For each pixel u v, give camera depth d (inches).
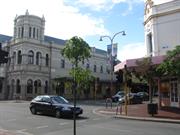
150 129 615.2
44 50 2207.2
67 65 2372.0
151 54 1176.2
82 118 845.8
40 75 2145.7
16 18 2167.8
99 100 2170.3
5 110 1049.5
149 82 1018.1
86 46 1729.8
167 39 1118.4
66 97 1987.0
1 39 2397.9
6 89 2188.7
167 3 1127.0
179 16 1096.2
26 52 2082.9
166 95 1192.2
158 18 1153.4
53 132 572.4
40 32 2194.9
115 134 544.7
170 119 796.0
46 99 904.9
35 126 658.2
